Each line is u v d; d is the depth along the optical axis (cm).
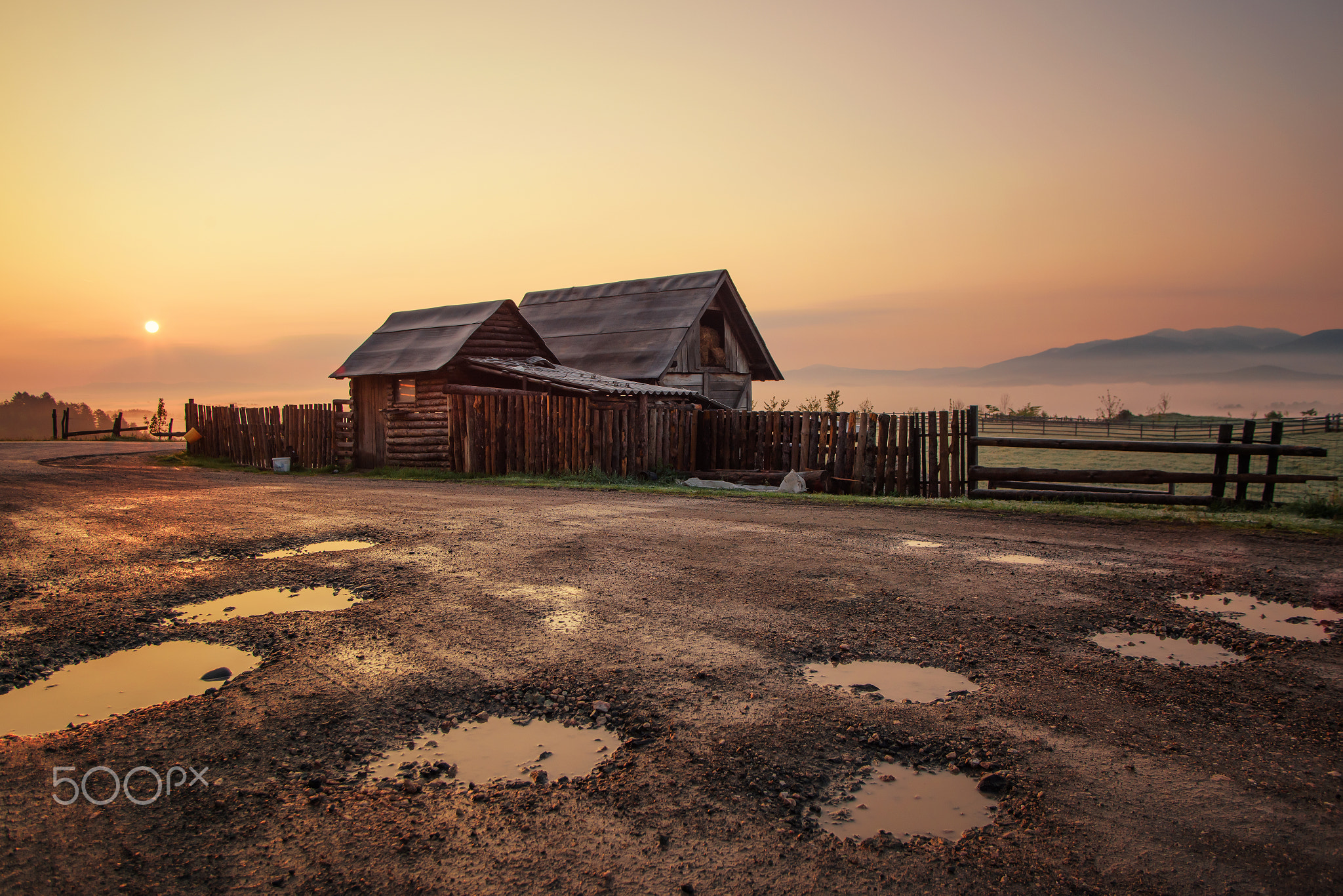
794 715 338
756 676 384
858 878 224
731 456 1581
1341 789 270
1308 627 461
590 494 1227
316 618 493
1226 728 322
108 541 775
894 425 1310
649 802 267
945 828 251
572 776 287
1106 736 315
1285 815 254
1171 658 408
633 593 548
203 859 235
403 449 1972
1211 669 390
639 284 2917
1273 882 219
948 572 607
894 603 514
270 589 570
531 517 923
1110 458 3123
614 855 236
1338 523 851
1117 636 444
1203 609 499
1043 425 5750
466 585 576
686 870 229
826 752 304
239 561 671
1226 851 234
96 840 245
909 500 1095
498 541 753
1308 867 225
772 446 1504
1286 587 554
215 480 1535
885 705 348
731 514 948
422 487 1378
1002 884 220
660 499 1134
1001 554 678
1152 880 221
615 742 316
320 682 382
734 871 228
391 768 295
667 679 381
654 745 311
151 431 4456
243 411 2344
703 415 1627
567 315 2920
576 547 722
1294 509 966
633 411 1536
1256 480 1009
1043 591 545
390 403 2005
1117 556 667
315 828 252
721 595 539
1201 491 1833
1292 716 332
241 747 312
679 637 446
